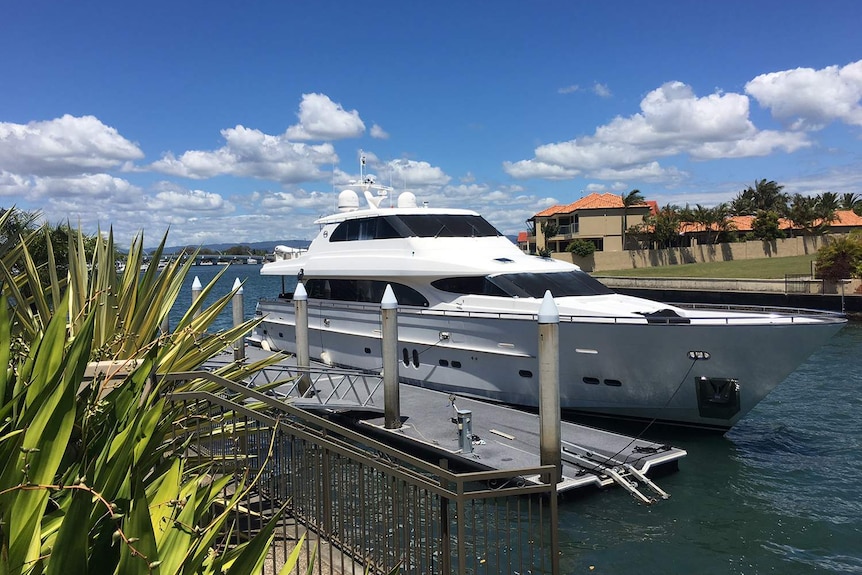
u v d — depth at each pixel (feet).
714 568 23.12
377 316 47.57
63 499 9.10
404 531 12.32
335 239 53.26
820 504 28.27
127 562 7.00
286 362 54.49
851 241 101.91
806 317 34.22
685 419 36.27
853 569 22.84
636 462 30.71
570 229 198.08
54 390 8.10
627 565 23.34
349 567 14.76
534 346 37.91
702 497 28.91
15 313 14.78
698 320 33.83
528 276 42.22
